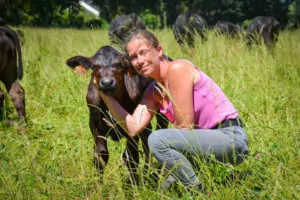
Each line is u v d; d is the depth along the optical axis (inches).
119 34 553.3
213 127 167.0
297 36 400.8
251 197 158.9
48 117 261.7
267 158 183.0
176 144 160.6
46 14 1147.9
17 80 293.4
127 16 579.2
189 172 161.2
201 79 164.2
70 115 270.1
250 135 205.8
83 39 467.8
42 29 677.3
